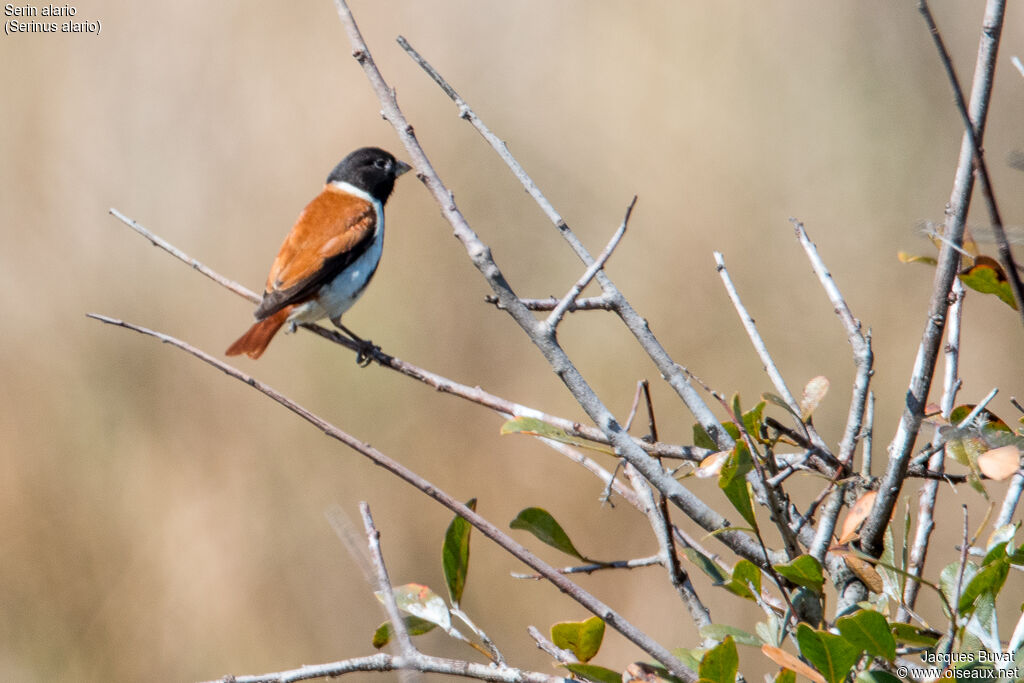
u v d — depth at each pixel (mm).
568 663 3527
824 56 14062
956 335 4266
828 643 3066
